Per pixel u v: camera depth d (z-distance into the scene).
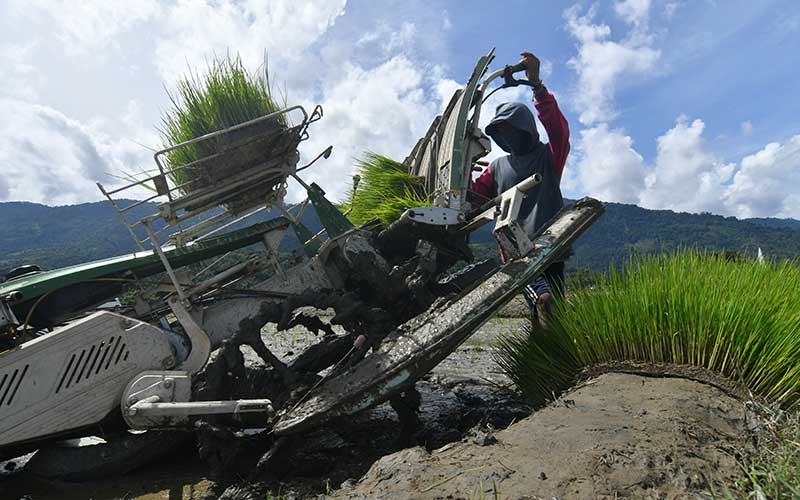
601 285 3.43
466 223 3.54
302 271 3.60
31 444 3.03
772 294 2.87
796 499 1.57
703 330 2.75
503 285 3.07
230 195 3.39
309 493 2.62
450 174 3.49
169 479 3.02
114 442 3.02
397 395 2.90
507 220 3.27
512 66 3.95
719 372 2.63
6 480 3.06
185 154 3.17
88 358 2.83
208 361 3.35
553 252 3.28
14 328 2.88
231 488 2.73
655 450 1.92
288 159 3.41
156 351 3.00
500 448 2.08
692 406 2.35
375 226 3.81
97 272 3.19
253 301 3.47
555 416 2.37
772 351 2.48
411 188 4.26
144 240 3.33
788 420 2.15
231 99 3.09
